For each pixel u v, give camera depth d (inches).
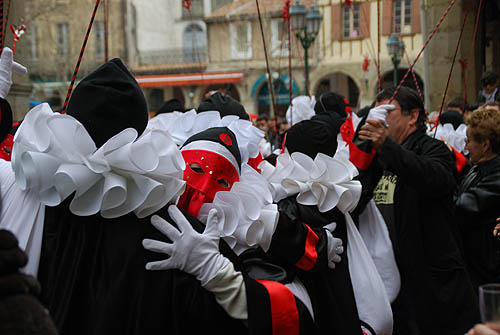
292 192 94.6
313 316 86.4
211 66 1135.6
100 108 71.5
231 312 72.8
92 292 69.9
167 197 71.9
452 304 109.4
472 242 124.6
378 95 125.4
